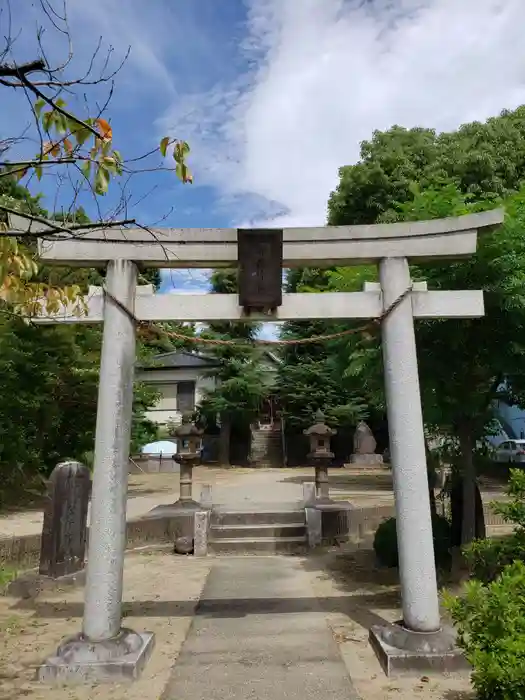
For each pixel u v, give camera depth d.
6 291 3.41
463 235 5.27
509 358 6.43
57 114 3.01
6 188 8.53
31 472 14.45
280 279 5.09
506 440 21.41
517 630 3.28
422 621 4.71
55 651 5.04
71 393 13.80
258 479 21.36
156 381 31.09
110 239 4.77
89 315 5.20
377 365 7.23
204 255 5.25
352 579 8.01
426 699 4.03
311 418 25.75
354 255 5.32
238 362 27.06
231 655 5.02
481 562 5.33
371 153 19.42
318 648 5.17
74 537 7.98
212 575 8.43
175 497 16.03
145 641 4.96
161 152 3.22
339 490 17.11
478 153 16.77
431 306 5.27
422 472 4.94
